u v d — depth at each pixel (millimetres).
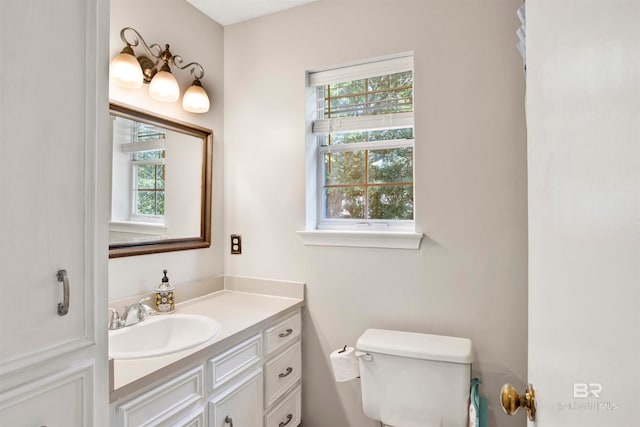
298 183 2008
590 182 390
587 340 394
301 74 1999
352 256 1880
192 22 1978
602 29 359
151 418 1124
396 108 1892
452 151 1668
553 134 536
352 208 2016
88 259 851
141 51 1688
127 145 1639
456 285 1666
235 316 1677
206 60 2072
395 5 1781
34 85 748
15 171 718
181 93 1903
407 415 1530
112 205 1572
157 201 1783
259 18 2111
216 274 2158
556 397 510
